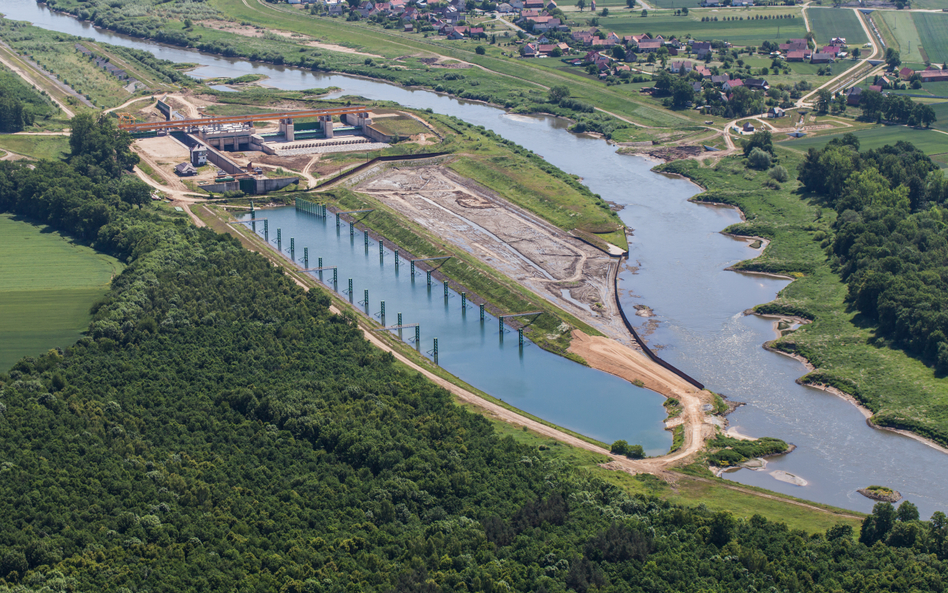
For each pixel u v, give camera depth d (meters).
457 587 188.88
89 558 192.00
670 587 190.38
